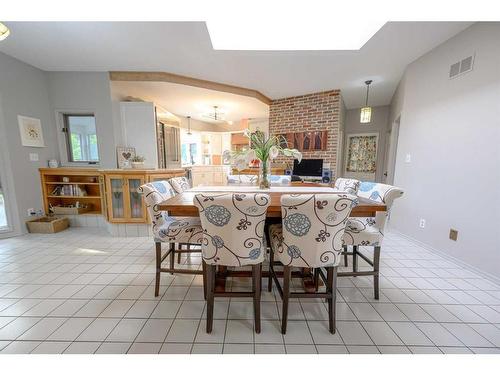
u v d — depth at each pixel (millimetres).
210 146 7781
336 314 1625
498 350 1335
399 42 2559
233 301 1780
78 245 2885
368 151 5699
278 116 4871
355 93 4473
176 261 2461
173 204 1518
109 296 1815
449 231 2494
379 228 1784
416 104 2982
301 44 2592
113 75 3545
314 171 4270
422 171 2873
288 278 1415
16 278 2076
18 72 3152
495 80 2029
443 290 1924
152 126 3859
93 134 3777
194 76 3646
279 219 2020
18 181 3197
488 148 2092
